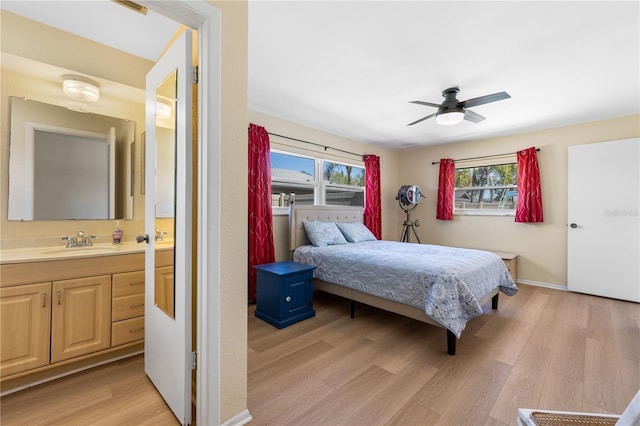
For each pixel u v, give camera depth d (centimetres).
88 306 189
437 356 213
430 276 226
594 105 317
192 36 143
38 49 195
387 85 275
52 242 215
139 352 217
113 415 150
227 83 137
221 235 136
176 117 148
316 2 167
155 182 172
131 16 189
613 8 169
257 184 341
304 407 157
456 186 500
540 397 165
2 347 160
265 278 283
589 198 366
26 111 208
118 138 247
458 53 220
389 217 554
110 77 225
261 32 195
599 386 175
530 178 408
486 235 461
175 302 147
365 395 167
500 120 369
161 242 178
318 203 432
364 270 272
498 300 340
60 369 184
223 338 137
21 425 142
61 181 221
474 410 155
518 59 227
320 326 270
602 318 286
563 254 393
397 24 187
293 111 348
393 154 559
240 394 144
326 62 235
